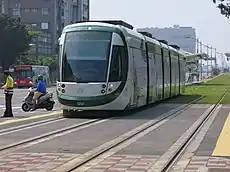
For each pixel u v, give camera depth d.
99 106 26.05
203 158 13.46
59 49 27.38
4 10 127.25
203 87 80.38
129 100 27.64
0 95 53.66
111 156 13.77
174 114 28.86
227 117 26.69
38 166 12.25
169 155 13.91
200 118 26.08
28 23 127.00
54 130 20.03
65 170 11.67
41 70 82.25
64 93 26.42
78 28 27.05
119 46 26.84
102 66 26.27
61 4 130.62
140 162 12.83
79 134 18.81
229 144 16.14
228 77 156.38
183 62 56.34
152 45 35.44
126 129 20.59
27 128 20.81
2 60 94.69
